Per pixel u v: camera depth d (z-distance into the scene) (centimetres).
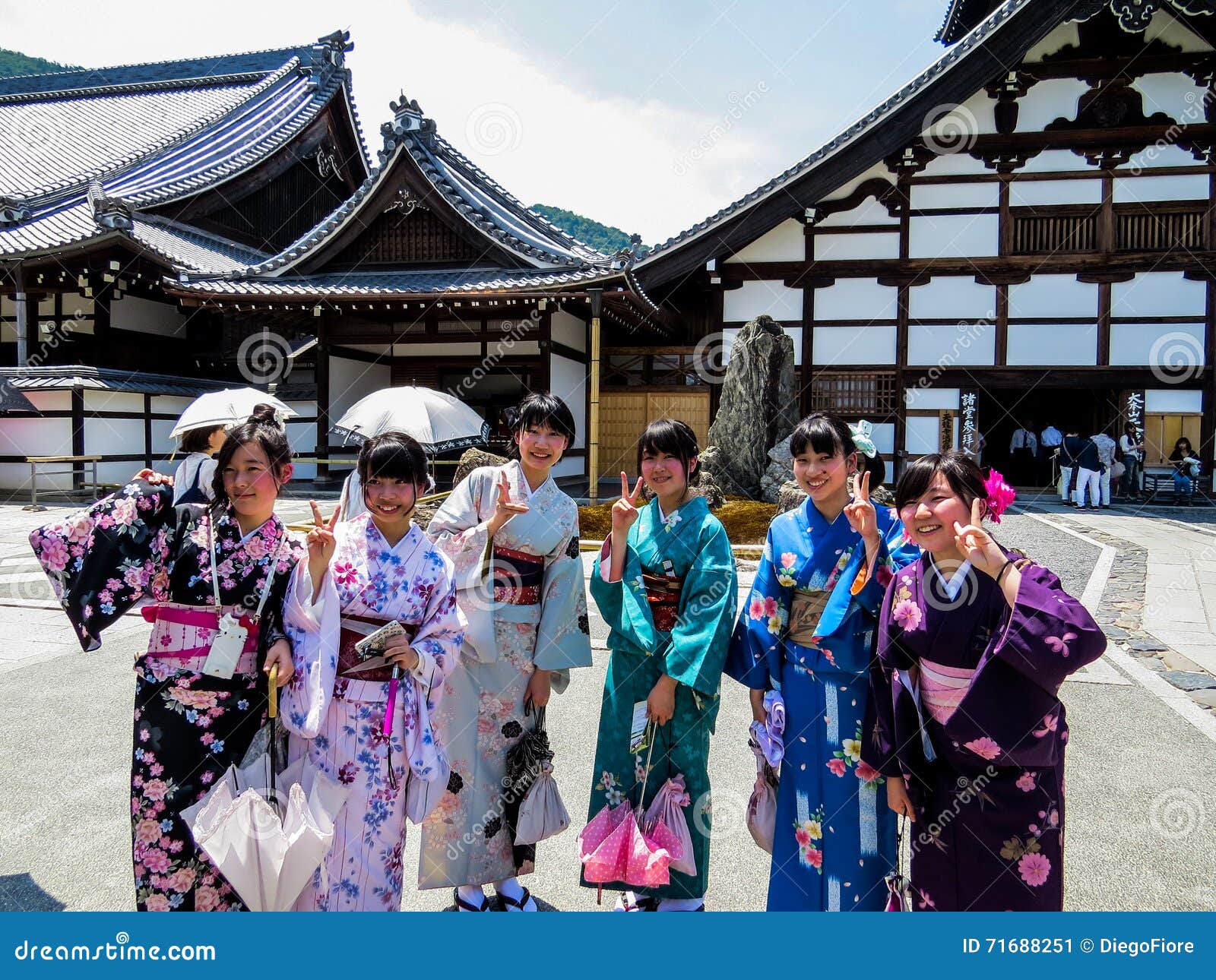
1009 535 1130
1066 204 1617
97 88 2994
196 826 210
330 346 1822
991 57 1545
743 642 260
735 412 1215
